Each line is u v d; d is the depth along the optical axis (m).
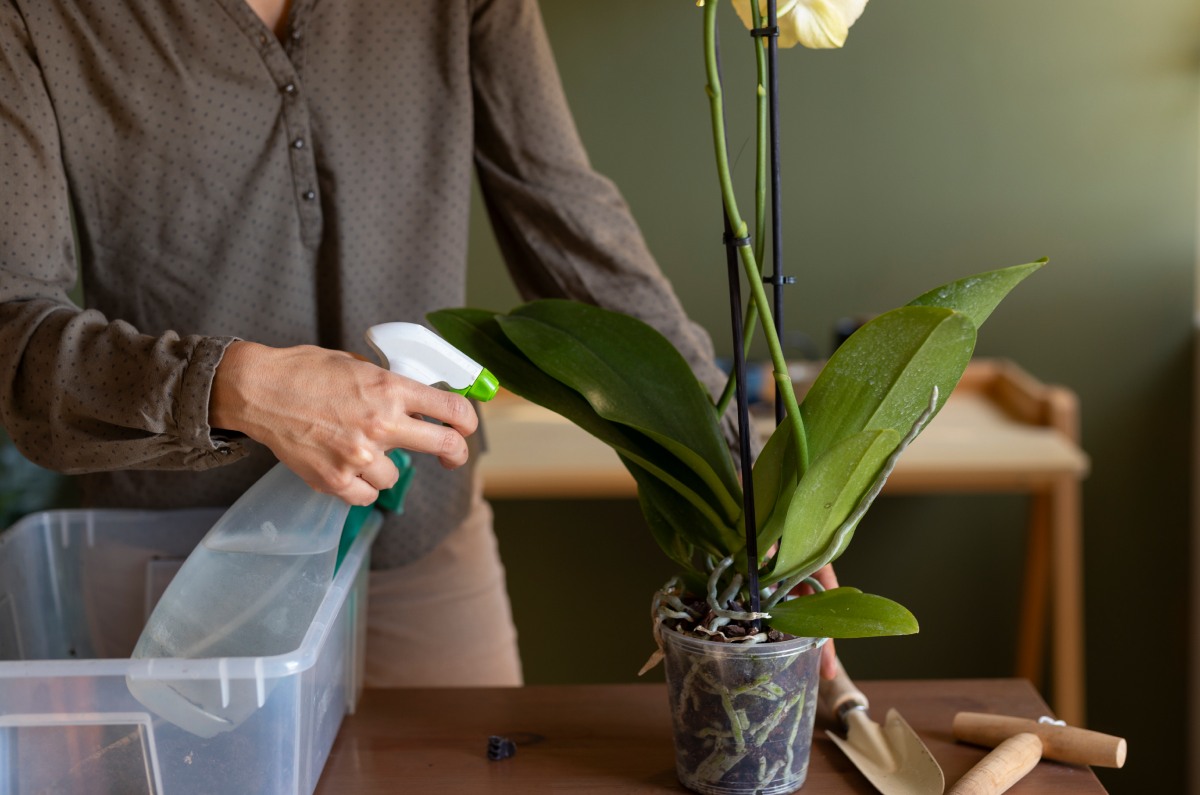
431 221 1.17
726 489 0.79
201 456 0.86
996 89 2.08
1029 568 2.05
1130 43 2.06
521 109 1.16
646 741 0.92
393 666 1.32
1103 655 2.23
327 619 0.81
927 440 1.83
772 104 0.73
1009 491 2.17
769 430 1.81
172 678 0.75
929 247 2.13
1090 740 0.85
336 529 0.84
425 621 1.31
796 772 0.82
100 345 0.86
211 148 1.08
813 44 0.71
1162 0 2.05
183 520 1.15
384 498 1.02
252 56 1.08
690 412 0.82
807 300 2.15
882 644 2.24
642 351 0.85
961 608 2.22
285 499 0.84
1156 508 2.19
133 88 1.05
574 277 1.17
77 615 1.16
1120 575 2.21
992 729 0.89
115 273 1.11
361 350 1.17
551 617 2.26
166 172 1.08
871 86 2.08
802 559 0.78
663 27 2.05
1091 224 2.12
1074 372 2.17
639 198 2.12
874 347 0.72
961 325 0.69
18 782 0.78
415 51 1.14
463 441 0.82
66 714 0.76
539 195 1.15
